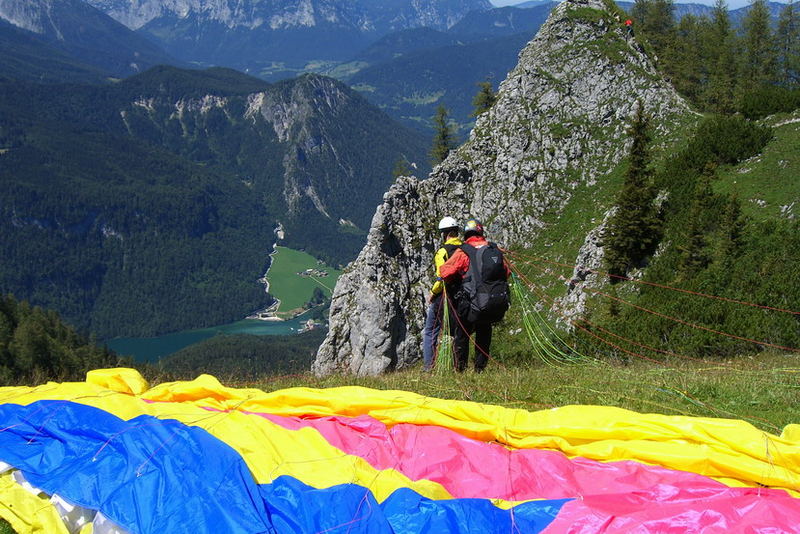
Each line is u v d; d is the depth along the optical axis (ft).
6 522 16.14
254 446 18.98
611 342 74.18
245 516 15.40
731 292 81.97
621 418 19.38
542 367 39.99
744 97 150.61
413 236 126.52
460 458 18.74
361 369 117.70
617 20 185.16
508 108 180.96
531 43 189.88
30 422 20.70
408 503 16.08
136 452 18.10
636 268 119.34
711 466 17.39
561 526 15.60
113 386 24.72
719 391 27.48
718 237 104.99
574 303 124.36
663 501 16.31
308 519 15.60
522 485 17.46
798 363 41.57
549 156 174.09
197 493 16.15
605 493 16.88
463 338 34.22
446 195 177.99
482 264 32.22
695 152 128.26
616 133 171.94
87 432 19.89
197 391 24.20
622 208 119.34
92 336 343.67
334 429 20.54
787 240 92.89
